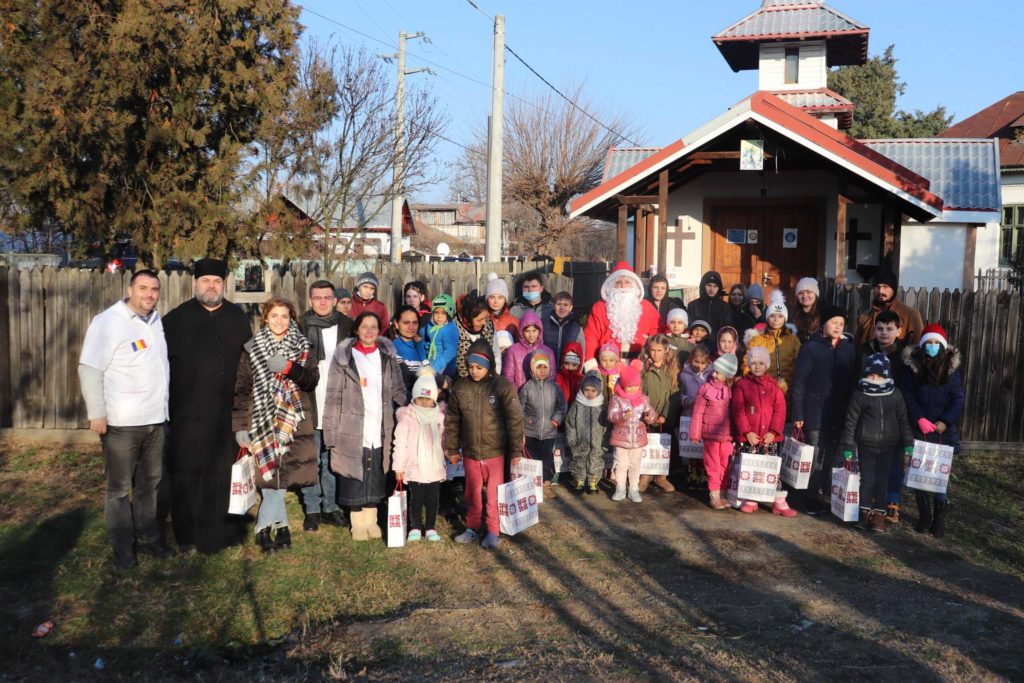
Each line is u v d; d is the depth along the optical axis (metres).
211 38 11.22
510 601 5.37
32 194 10.94
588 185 39.25
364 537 6.45
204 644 4.75
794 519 7.17
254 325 9.57
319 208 17.98
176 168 11.41
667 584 5.67
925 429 6.86
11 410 9.75
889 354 7.39
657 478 8.05
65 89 10.02
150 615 5.06
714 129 11.99
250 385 5.97
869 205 14.52
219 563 5.89
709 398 7.39
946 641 4.84
